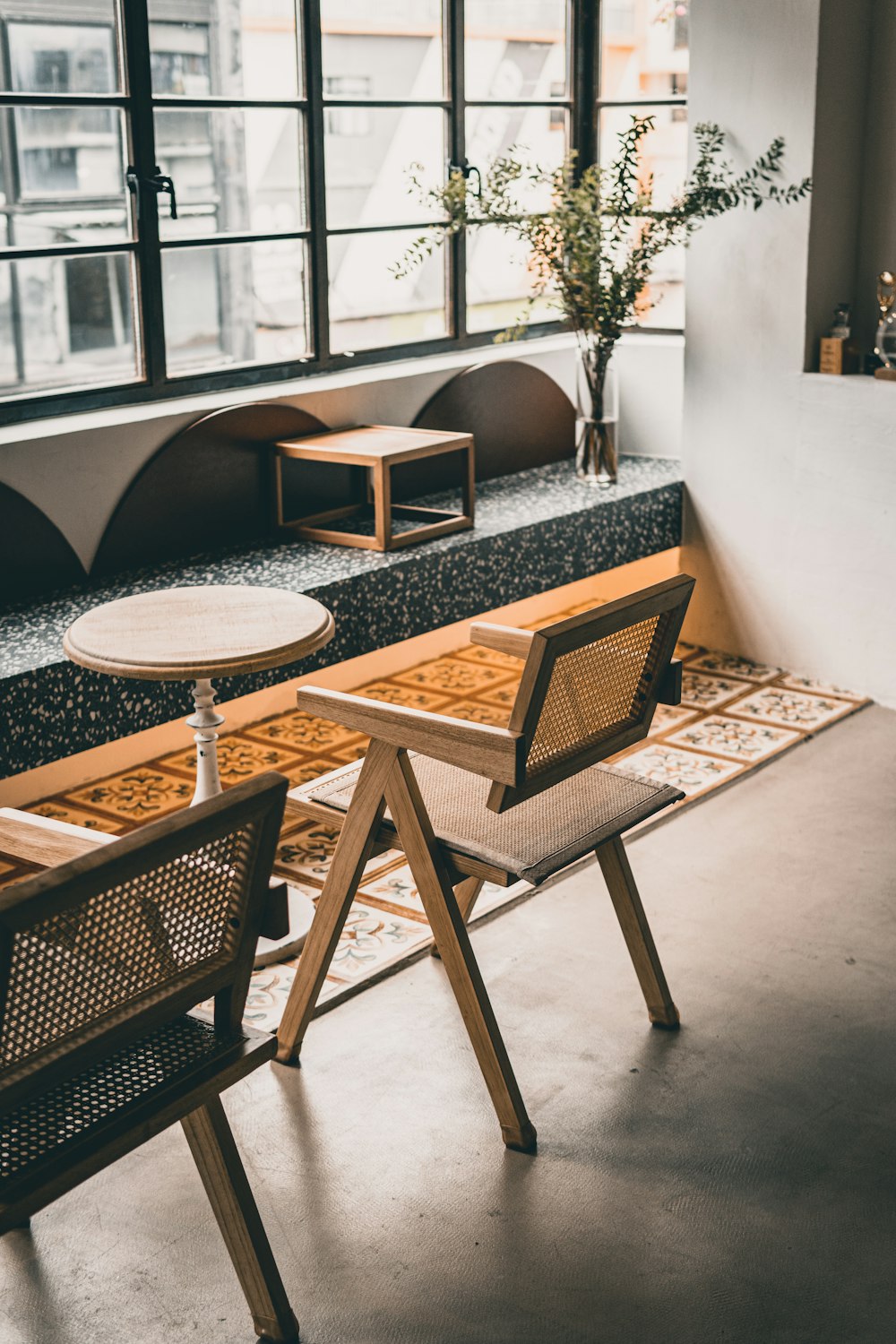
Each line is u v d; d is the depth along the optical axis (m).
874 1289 2.00
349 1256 2.07
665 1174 2.25
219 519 4.21
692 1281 2.02
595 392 4.86
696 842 3.47
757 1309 1.96
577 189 4.84
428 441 4.26
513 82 5.13
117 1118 1.69
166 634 2.66
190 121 4.31
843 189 4.42
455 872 2.37
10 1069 1.53
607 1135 2.35
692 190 4.56
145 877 1.62
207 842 1.62
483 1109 2.44
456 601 4.20
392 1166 2.28
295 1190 2.22
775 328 4.50
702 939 3.01
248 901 1.76
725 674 4.73
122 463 3.91
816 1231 2.12
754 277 4.50
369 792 2.35
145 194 4.04
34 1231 2.14
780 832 3.53
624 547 4.75
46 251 3.83
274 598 2.91
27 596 3.74
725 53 4.38
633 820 2.45
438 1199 2.20
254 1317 1.92
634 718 2.51
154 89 4.14
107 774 3.92
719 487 4.80
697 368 4.74
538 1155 2.30
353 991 2.80
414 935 3.03
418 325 5.05
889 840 3.48
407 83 4.77
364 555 4.11
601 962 2.91
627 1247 2.09
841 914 3.12
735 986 2.82
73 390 3.99
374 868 3.38
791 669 4.75
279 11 4.30
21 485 3.68
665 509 4.86
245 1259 1.89
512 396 5.12
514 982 2.83
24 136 3.91
